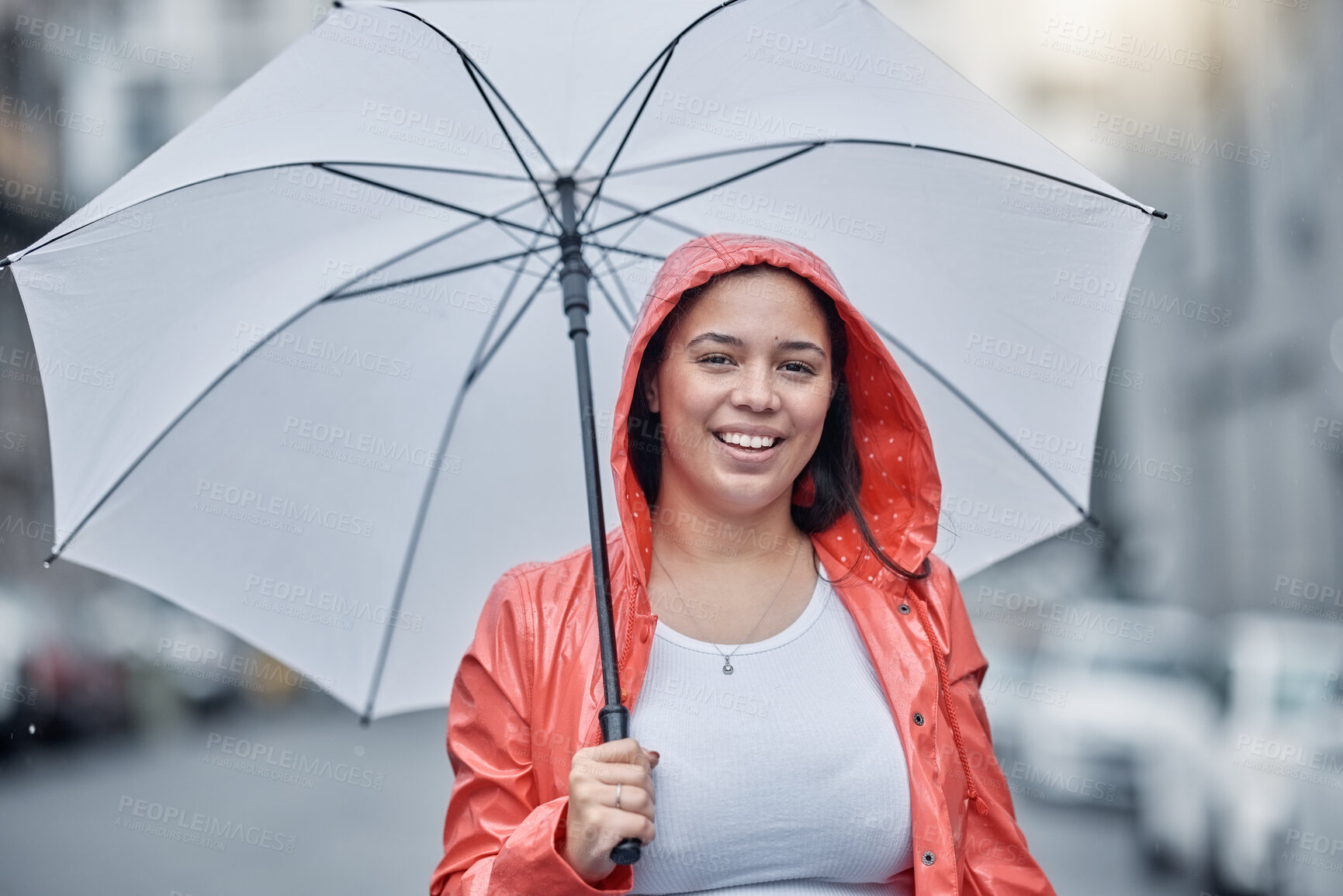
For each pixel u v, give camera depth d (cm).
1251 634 768
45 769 1316
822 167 283
